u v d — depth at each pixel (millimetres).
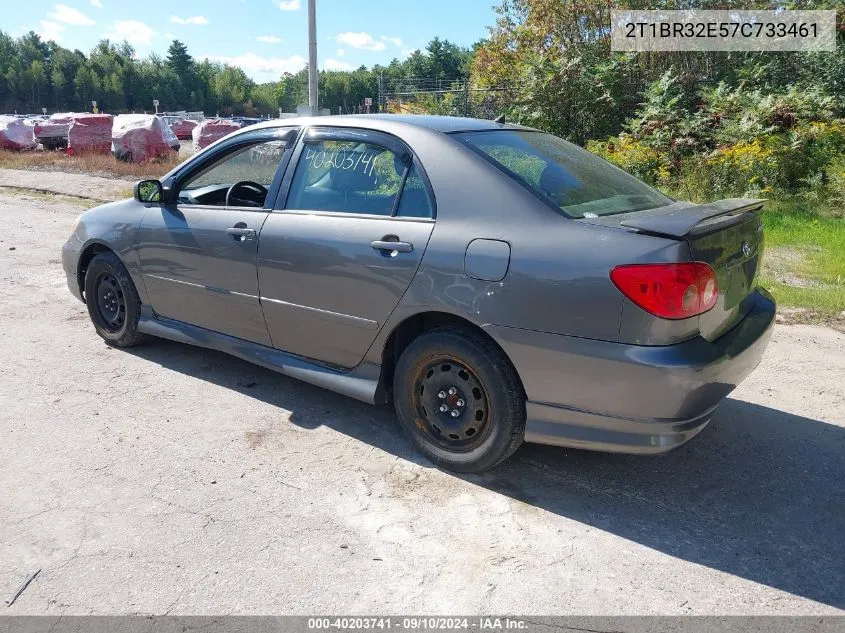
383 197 3547
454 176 3324
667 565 2756
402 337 3578
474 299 3115
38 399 4180
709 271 2844
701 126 12453
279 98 148625
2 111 130375
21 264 7656
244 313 4121
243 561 2736
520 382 3148
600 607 2514
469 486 3309
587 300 2842
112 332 5086
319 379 3826
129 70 136625
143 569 2682
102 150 21219
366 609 2490
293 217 3840
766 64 14672
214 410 4090
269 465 3473
